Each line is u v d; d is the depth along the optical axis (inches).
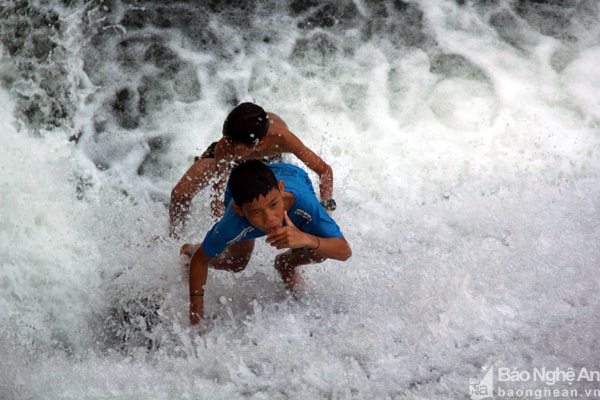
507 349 328.5
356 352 335.9
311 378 325.7
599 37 565.3
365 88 534.0
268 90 532.4
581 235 398.9
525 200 440.8
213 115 522.9
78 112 514.9
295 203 319.0
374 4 573.6
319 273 386.0
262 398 320.2
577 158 487.5
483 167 486.6
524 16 575.5
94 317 391.2
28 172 461.7
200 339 349.1
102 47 541.3
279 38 557.9
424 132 511.2
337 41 557.9
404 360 329.1
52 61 529.0
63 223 437.4
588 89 532.4
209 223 410.9
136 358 356.5
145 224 441.4
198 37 554.6
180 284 390.3
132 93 528.4
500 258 385.7
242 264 377.7
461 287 363.6
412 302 359.3
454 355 328.8
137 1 560.4
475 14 574.2
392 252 404.8
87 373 345.7
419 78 540.4
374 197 471.2
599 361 319.3
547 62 549.0
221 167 389.7
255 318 359.6
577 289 359.3
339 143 503.8
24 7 534.6
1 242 418.3
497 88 534.6
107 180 482.9
